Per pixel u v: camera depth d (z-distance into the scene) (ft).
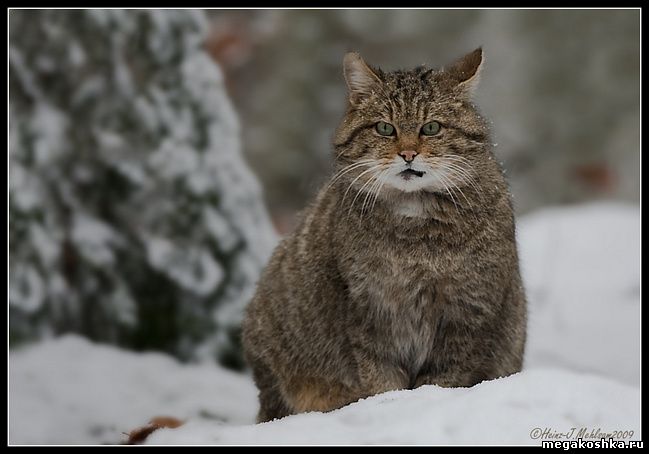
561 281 48.14
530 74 88.17
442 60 88.48
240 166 41.73
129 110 40.24
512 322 30.83
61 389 36.27
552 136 87.81
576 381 22.94
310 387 31.71
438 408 22.12
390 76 30.71
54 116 40.27
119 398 36.04
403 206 29.09
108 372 37.93
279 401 33.17
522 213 83.51
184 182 40.27
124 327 40.37
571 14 89.15
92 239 40.19
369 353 29.73
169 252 40.27
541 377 22.97
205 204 40.47
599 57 90.74
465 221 29.04
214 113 41.27
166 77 40.63
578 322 44.70
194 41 41.19
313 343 31.14
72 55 40.09
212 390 37.52
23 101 40.29
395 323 29.45
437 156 28.89
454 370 29.84
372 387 29.84
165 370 38.99
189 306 40.60
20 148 39.83
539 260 49.83
